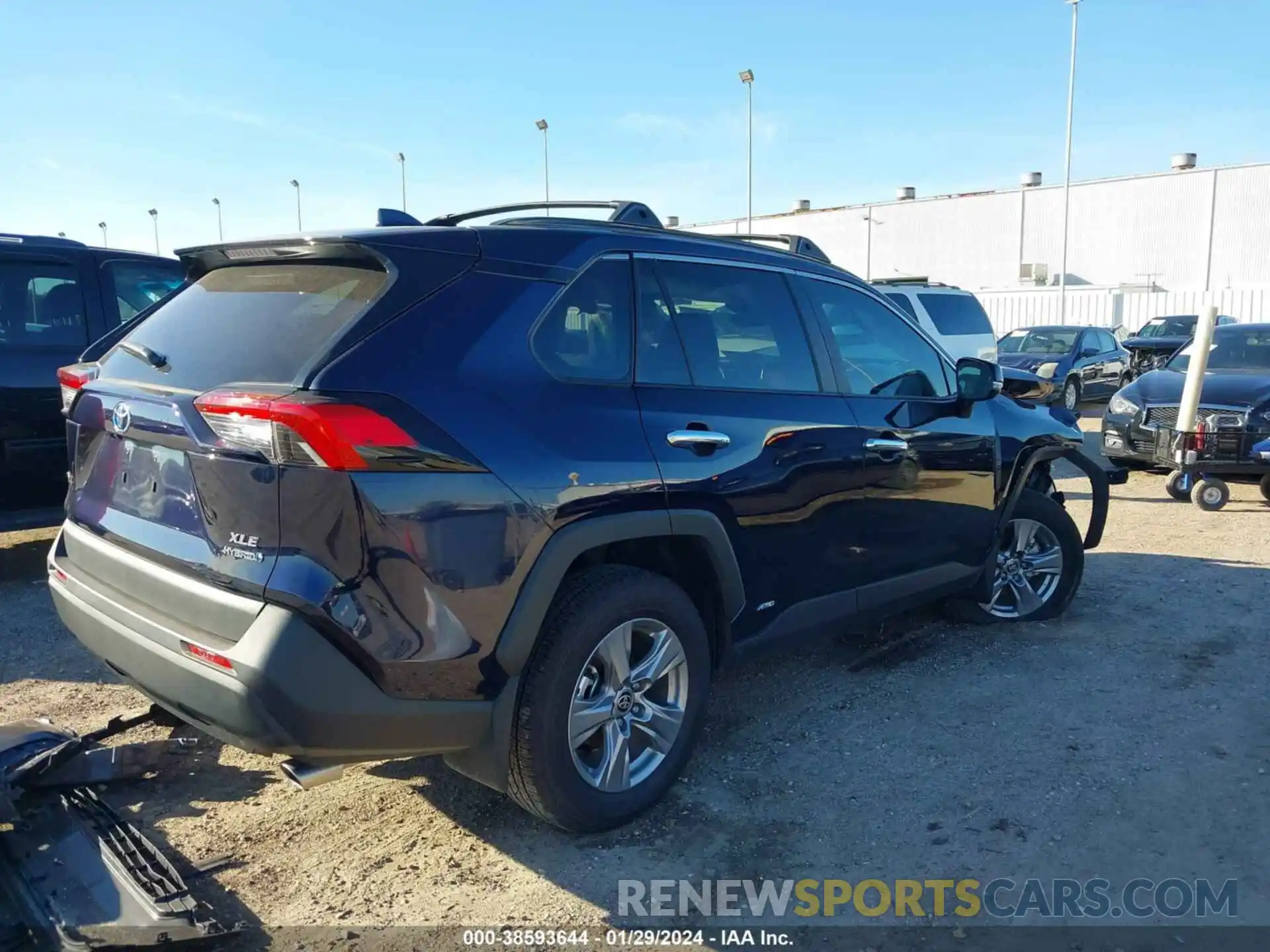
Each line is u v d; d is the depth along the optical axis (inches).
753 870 118.2
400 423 100.6
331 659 98.4
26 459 230.1
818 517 148.6
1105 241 1640.0
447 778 141.1
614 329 127.3
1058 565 207.6
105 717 159.6
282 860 119.9
